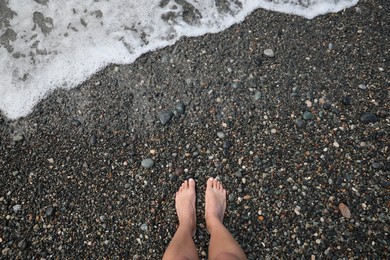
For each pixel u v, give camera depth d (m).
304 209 2.41
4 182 2.50
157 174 2.52
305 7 2.91
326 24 2.86
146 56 2.78
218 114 2.63
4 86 2.70
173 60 2.76
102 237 2.39
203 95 2.67
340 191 2.44
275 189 2.46
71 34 2.83
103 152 2.56
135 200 2.47
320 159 2.51
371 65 2.73
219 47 2.79
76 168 2.53
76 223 2.41
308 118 2.60
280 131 2.59
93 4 2.90
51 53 2.78
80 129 2.61
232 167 2.52
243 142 2.57
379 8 2.90
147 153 2.55
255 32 2.83
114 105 2.65
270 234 2.37
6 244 2.37
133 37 2.83
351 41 2.80
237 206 2.44
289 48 2.79
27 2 2.88
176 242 2.08
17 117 2.62
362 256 2.28
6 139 2.58
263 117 2.62
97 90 2.69
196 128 2.61
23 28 2.84
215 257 1.96
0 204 2.45
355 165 2.49
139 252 2.36
